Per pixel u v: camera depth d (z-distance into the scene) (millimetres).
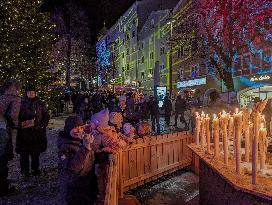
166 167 10023
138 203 7371
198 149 6551
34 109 8859
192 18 34344
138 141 8742
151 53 56969
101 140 5863
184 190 8836
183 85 45938
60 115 30672
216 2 27750
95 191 4527
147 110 20688
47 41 21297
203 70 40844
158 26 53750
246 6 26094
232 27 25500
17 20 19391
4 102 7453
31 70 20344
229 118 7379
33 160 9234
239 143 4402
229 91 24266
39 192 7926
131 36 66375
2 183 7602
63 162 4266
